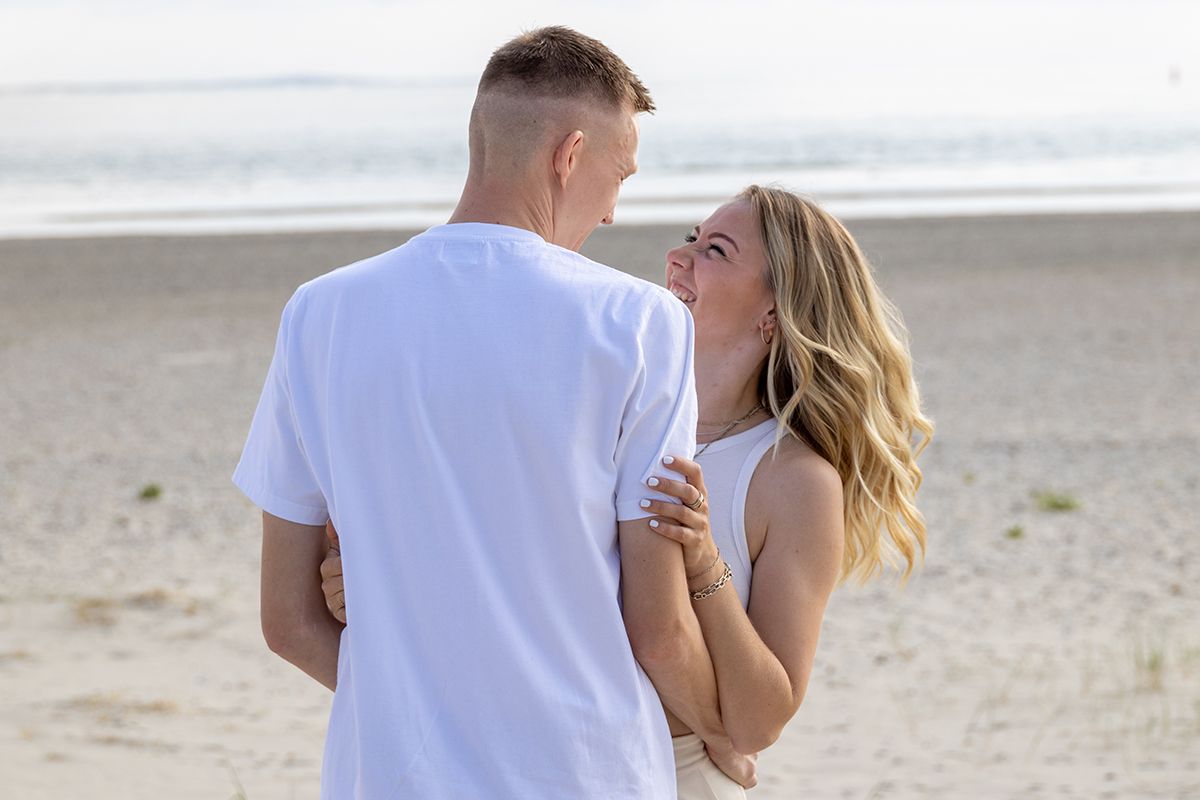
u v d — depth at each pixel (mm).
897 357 2459
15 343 15055
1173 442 9641
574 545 1776
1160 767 4535
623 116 1932
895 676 5527
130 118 102062
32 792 4340
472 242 1852
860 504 2451
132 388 12367
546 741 1771
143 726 4988
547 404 1760
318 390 1881
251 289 18797
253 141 66562
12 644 5922
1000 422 10406
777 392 2369
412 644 1804
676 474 1827
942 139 57312
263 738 4902
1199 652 5656
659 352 1811
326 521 2008
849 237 2404
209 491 8727
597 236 23844
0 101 161000
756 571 2217
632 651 1855
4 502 8516
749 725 2047
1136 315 15422
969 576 6844
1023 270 19391
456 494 1773
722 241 2348
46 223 30203
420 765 1769
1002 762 4621
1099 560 7051
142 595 6586
